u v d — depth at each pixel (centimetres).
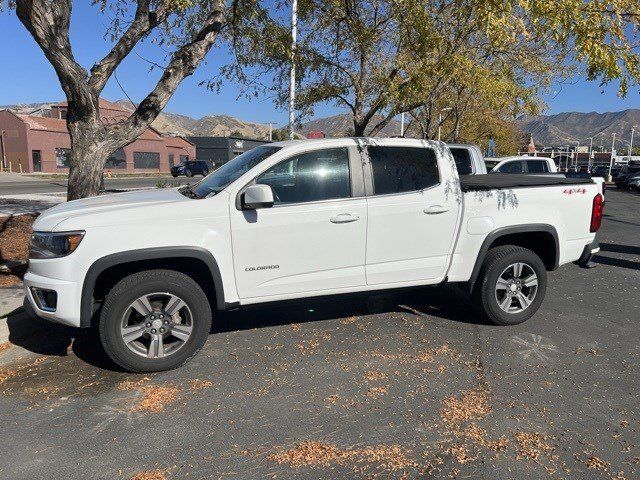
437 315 592
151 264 453
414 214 501
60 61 600
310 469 311
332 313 594
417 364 459
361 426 357
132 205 441
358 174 488
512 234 562
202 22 877
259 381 424
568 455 327
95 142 659
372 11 1069
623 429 359
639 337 539
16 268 730
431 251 516
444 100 1775
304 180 473
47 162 5344
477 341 515
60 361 461
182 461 319
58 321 423
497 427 359
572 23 491
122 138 678
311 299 489
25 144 5188
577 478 305
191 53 691
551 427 360
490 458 323
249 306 468
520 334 538
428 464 316
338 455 324
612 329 562
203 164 5072
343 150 488
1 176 4425
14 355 472
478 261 535
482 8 552
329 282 486
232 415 372
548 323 576
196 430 352
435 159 519
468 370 448
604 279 803
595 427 361
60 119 5819
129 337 427
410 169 509
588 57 498
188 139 7594
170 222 431
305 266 474
